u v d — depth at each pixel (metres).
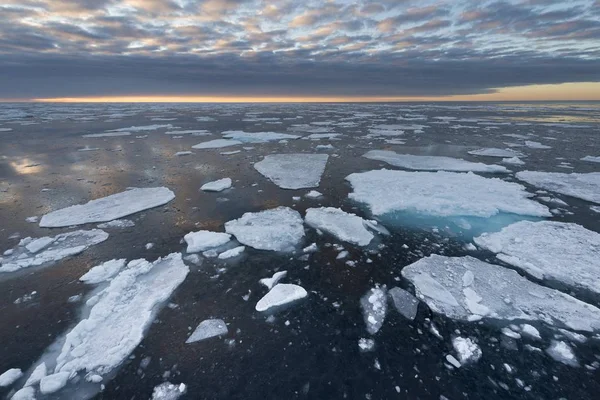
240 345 2.73
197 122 25.17
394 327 2.94
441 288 3.47
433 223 5.30
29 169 9.23
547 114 33.00
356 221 5.27
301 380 2.39
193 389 2.30
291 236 4.81
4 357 2.55
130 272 3.69
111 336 2.75
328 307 3.23
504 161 10.01
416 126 20.89
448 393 2.27
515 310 3.09
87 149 12.59
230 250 4.31
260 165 9.59
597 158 10.21
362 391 2.30
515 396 2.24
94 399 2.22
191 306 3.23
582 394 2.24
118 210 5.81
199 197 6.75
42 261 4.03
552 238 4.54
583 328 2.83
